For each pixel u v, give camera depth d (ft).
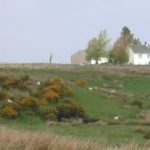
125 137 199.31
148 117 297.94
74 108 281.74
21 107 269.44
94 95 334.24
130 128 230.68
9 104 264.72
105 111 303.68
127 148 92.94
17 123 249.96
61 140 95.96
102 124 254.88
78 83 377.30
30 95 296.51
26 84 316.19
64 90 310.04
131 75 519.19
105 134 207.82
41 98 291.79
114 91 381.19
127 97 358.43
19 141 94.84
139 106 334.24
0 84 305.32
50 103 289.94
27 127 215.31
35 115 269.03
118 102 333.01
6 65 497.05
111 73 514.27
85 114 288.30
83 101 314.76
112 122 262.47
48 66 529.45
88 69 529.04
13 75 335.06
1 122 248.32
